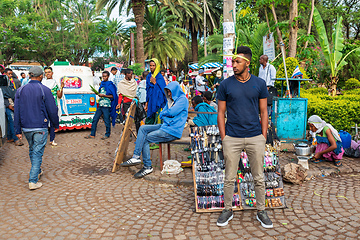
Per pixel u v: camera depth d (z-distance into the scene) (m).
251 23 16.47
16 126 4.33
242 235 2.90
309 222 3.12
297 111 5.86
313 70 11.30
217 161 3.65
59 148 7.00
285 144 5.91
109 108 7.93
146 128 4.73
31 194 4.15
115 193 4.14
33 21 31.34
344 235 2.83
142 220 3.28
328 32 20.25
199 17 30.45
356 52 11.38
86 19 34.34
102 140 7.84
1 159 6.10
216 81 9.80
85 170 5.30
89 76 9.42
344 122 6.52
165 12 28.53
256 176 3.06
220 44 16.80
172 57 30.55
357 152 5.27
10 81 7.54
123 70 7.74
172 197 3.96
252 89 2.88
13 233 3.03
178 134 4.66
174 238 2.88
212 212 3.47
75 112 9.09
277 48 13.65
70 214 3.46
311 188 4.10
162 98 6.04
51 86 7.77
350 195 3.79
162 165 4.87
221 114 3.04
